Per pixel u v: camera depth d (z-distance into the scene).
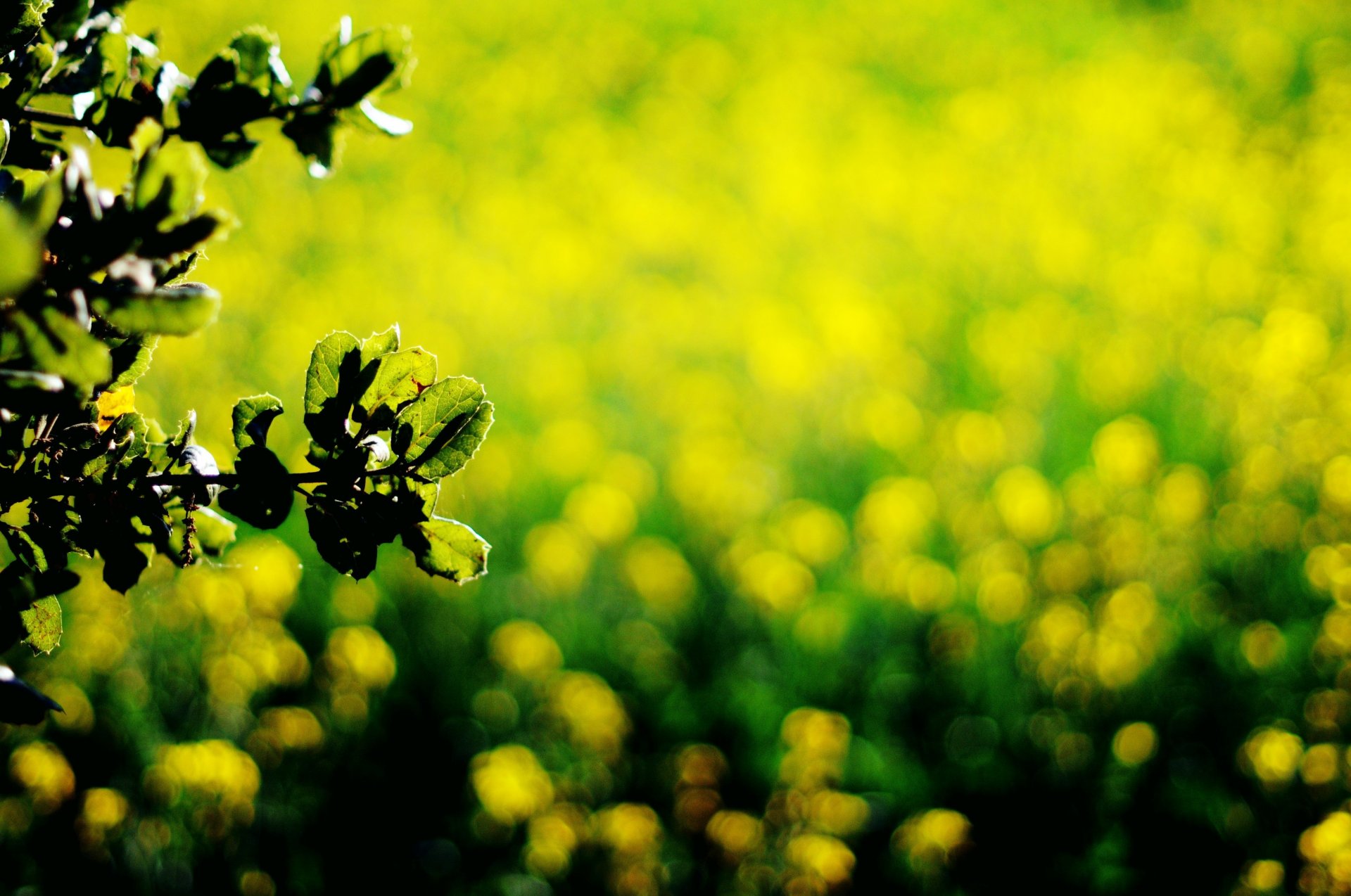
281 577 3.85
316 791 3.55
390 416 0.84
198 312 0.62
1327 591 4.58
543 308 6.96
